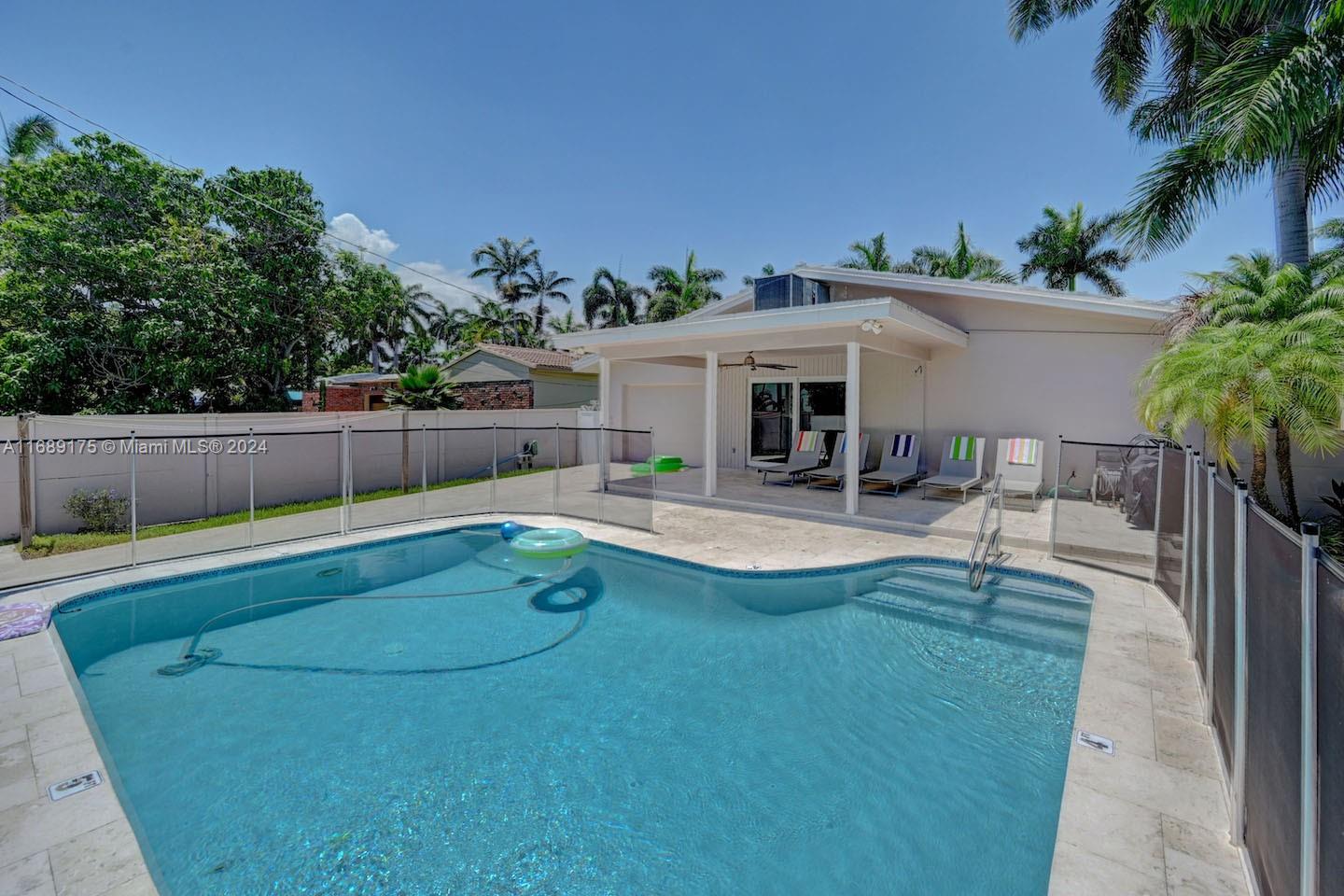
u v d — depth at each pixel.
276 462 11.47
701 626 5.84
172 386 16.19
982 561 6.59
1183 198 9.71
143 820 3.28
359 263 20.19
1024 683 4.64
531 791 3.52
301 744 4.02
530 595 6.77
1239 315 7.61
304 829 3.22
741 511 10.21
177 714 4.40
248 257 17.92
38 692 4.19
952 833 3.12
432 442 14.36
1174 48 11.85
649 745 3.96
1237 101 7.66
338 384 21.52
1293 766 1.94
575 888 2.83
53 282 14.33
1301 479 8.54
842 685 4.67
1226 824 2.71
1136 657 4.44
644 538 8.36
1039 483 9.66
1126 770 3.11
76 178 15.17
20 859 2.62
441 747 3.97
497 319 40.41
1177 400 7.00
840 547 7.71
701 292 34.66
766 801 3.40
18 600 6.05
